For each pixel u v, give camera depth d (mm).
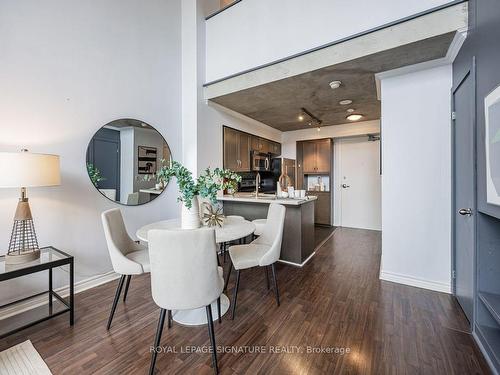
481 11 1546
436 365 1450
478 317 1666
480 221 1648
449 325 1830
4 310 1984
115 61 2770
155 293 1453
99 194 2643
